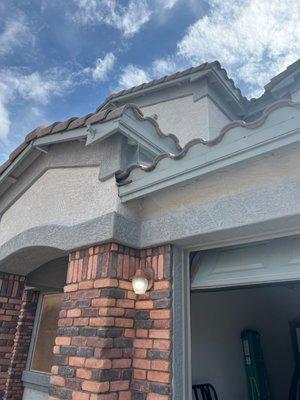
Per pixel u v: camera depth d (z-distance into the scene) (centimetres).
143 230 405
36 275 691
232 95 844
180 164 352
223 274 370
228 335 711
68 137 465
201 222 347
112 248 381
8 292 620
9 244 555
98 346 344
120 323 362
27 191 574
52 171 526
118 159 421
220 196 343
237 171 333
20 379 780
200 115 777
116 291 369
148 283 380
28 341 820
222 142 320
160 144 462
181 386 333
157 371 337
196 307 633
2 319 603
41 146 519
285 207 289
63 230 448
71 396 348
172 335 344
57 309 796
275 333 883
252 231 327
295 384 791
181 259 384
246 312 797
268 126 288
